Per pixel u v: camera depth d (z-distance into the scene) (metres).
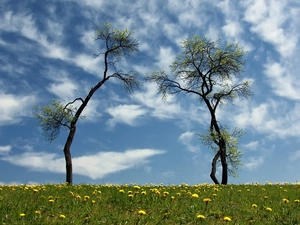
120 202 8.66
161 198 9.20
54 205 8.10
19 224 6.45
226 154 27.12
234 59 29.02
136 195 9.31
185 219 7.29
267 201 9.32
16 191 10.30
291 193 11.05
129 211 7.95
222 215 7.72
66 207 8.03
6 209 7.38
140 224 6.74
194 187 13.55
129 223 6.78
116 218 7.09
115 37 27.05
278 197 10.09
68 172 24.00
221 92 29.16
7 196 8.91
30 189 11.00
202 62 29.36
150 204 8.52
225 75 29.17
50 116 24.56
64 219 6.89
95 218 7.09
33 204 7.96
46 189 11.33
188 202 8.84
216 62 29.30
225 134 26.39
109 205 8.49
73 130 24.75
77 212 7.56
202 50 29.05
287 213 7.75
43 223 6.58
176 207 8.23
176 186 13.94
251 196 10.40
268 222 7.19
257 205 8.82
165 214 7.38
